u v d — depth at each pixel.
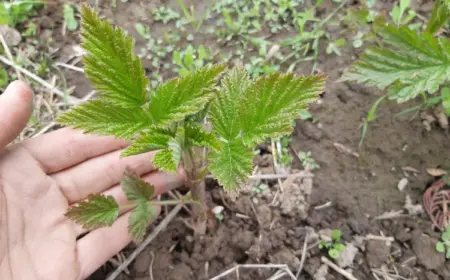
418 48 0.27
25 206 0.26
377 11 0.36
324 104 0.33
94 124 0.20
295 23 0.35
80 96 0.35
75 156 0.27
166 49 0.35
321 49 0.35
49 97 0.35
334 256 0.29
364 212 0.30
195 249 0.29
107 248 0.27
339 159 0.31
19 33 0.36
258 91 0.19
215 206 0.30
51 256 0.26
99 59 0.18
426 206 0.30
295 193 0.30
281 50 0.35
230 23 0.35
